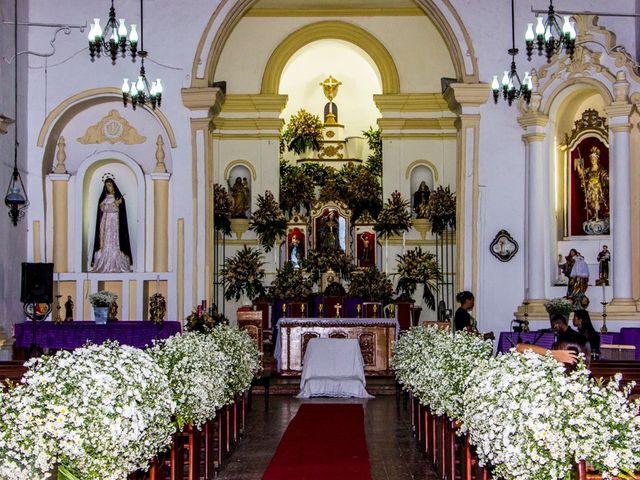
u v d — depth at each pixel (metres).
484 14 18.20
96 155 18.41
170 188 18.31
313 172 24.44
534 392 6.36
